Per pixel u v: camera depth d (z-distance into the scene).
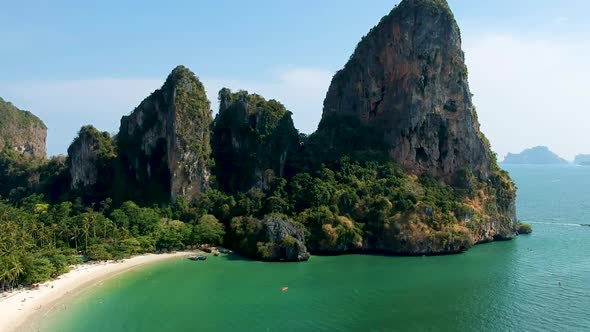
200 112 184.12
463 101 194.88
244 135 192.12
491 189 187.62
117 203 185.50
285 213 163.62
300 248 141.25
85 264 131.12
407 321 93.56
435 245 150.38
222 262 138.50
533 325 91.44
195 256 143.75
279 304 102.94
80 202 186.25
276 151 189.88
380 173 182.38
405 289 113.88
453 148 191.88
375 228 155.50
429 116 191.88
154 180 185.88
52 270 116.81
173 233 150.25
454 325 91.69
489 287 115.25
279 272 128.38
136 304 101.69
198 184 180.12
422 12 194.75
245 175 185.50
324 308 100.69
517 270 131.25
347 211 161.75
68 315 94.38
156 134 188.38
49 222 156.88
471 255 150.62
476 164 192.75
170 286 114.62
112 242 144.50
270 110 195.12
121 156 198.12
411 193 164.25
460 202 170.50
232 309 99.75
